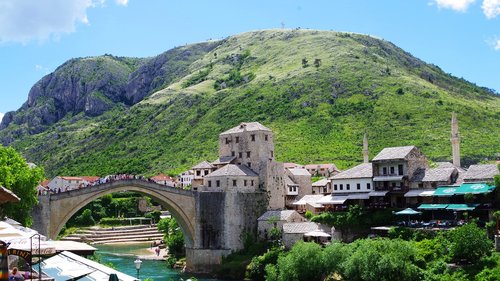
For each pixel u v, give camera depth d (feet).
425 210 348.38
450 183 350.23
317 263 289.74
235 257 392.68
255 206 415.64
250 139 435.94
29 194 283.18
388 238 311.68
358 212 365.61
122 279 120.26
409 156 369.71
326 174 619.26
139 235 601.21
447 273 264.93
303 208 456.86
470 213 326.65
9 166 281.74
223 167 418.72
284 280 293.64
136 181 375.04
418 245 303.48
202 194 401.08
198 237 397.19
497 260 261.03
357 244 293.64
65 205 345.92
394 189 368.07
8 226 116.67
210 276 378.32
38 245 118.42
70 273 125.80
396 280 261.24
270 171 429.38
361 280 271.08
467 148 652.89
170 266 413.59
